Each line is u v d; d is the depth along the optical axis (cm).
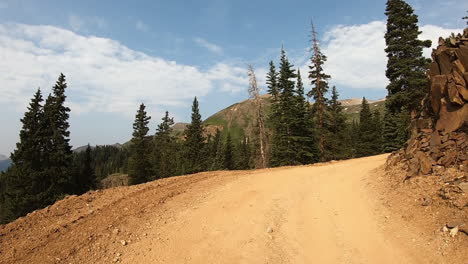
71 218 953
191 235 890
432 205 867
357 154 6216
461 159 959
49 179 3553
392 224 881
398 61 2975
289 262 750
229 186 1462
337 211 1072
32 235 826
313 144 4481
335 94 4806
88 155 5056
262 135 4062
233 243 848
